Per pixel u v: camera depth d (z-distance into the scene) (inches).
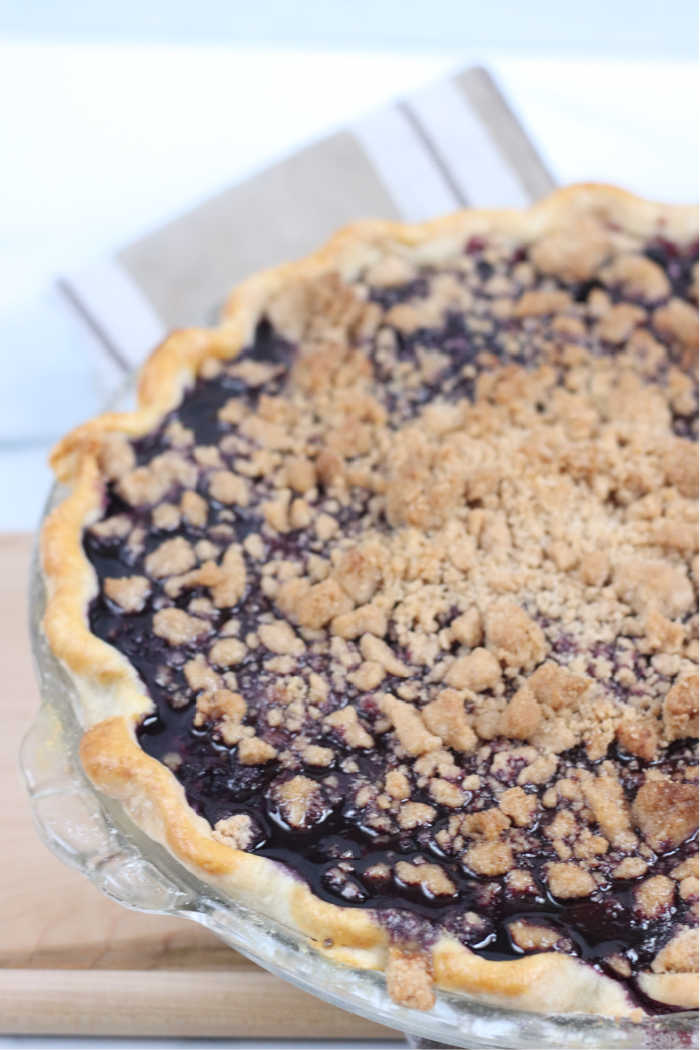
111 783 19.4
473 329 22.9
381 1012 18.6
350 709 19.8
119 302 25.8
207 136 29.3
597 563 20.6
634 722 19.5
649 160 27.9
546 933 18.5
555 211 23.7
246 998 20.2
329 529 21.2
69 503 21.3
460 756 19.6
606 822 19.0
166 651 20.3
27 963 20.7
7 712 22.5
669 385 22.3
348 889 18.8
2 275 27.6
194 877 19.2
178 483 21.5
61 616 20.4
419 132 26.6
